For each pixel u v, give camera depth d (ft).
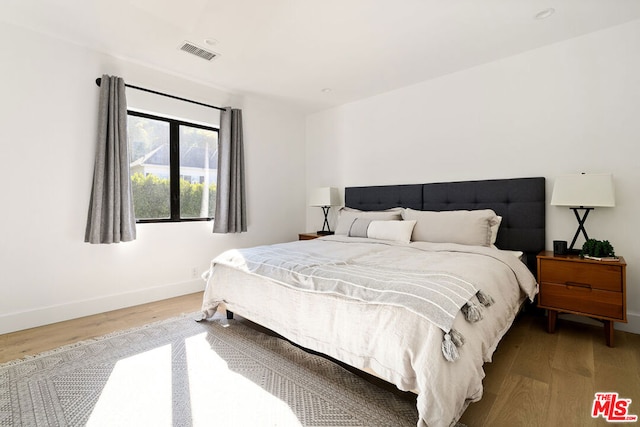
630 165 7.49
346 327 4.90
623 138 7.56
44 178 8.03
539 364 6.01
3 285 7.52
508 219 9.00
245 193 12.49
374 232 9.77
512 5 6.73
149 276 10.04
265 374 5.69
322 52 8.83
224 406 4.78
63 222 8.34
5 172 7.50
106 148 8.77
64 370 5.79
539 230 8.53
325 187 13.53
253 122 12.89
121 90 8.94
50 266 8.16
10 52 7.50
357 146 12.96
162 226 10.36
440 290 4.46
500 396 5.00
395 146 11.74
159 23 7.46
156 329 7.73
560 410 4.65
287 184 14.29
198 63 9.55
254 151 12.96
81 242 8.65
